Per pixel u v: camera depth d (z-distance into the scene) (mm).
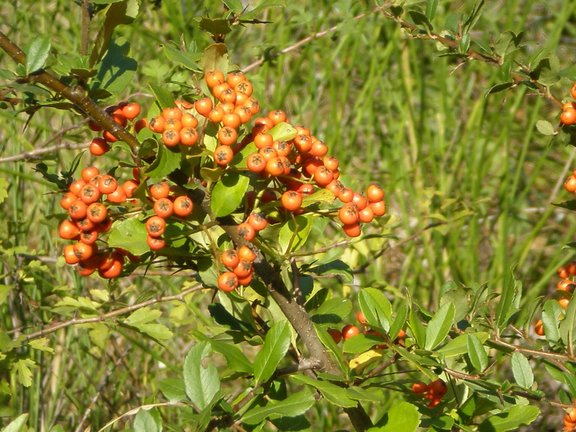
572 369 481
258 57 848
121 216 445
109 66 460
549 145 558
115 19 430
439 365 443
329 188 450
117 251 448
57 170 799
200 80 450
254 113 425
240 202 431
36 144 868
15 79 429
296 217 454
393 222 740
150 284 834
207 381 419
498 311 483
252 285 480
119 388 769
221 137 414
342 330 504
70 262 432
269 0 494
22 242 803
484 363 449
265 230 452
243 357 429
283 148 426
